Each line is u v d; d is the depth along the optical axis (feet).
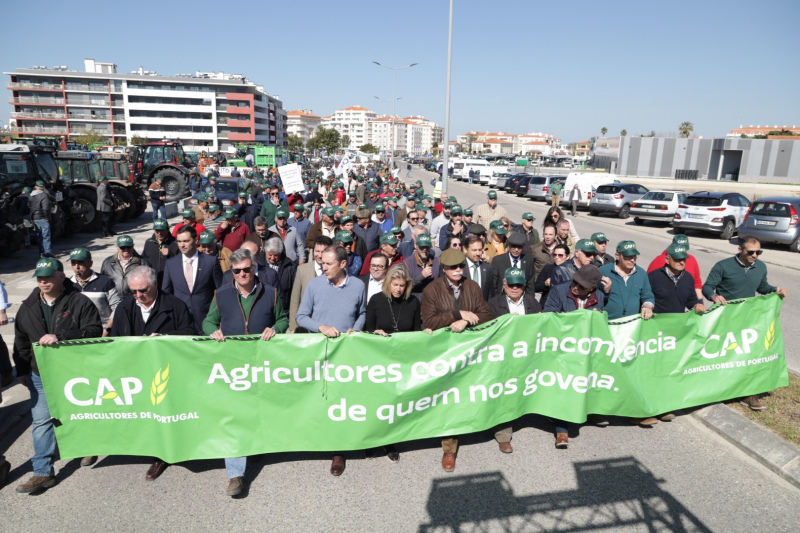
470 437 16.22
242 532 11.84
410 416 14.33
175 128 362.33
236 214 26.20
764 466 14.64
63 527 11.96
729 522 12.30
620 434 16.33
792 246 50.08
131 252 19.34
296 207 30.58
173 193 78.69
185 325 14.38
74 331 13.30
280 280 20.49
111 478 13.88
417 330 15.30
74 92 346.13
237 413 13.62
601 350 15.43
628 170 194.08
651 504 12.92
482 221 32.94
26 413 17.34
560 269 17.44
